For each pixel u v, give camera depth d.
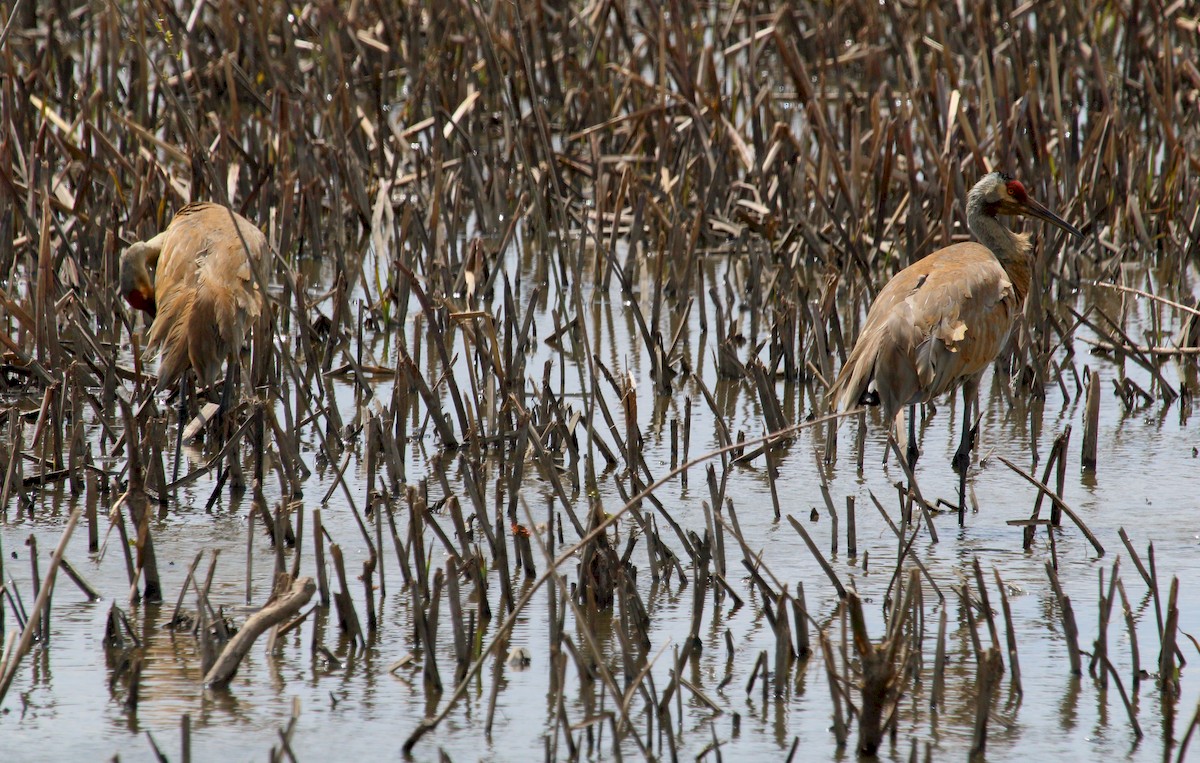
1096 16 34.59
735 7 35.75
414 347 19.55
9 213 22.33
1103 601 10.52
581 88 32.69
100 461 15.78
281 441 14.28
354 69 34.94
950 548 13.45
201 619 10.55
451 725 9.92
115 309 20.64
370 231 25.11
